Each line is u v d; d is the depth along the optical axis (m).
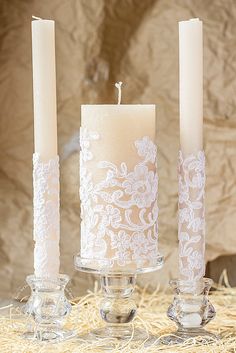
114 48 1.24
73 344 0.86
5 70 1.26
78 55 1.24
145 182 0.85
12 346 0.85
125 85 1.24
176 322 0.87
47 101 0.87
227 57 1.22
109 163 0.85
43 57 0.87
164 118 1.23
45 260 0.87
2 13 1.25
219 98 1.22
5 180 1.25
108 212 0.85
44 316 0.87
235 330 0.94
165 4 1.23
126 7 1.24
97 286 1.21
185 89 0.86
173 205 1.23
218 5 1.22
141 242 0.85
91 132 0.85
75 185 1.24
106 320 0.89
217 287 1.20
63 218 1.23
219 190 1.21
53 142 0.88
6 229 1.24
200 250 0.86
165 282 1.21
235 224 1.21
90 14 1.24
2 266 1.23
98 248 0.85
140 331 0.91
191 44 0.85
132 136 0.85
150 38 1.24
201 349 0.83
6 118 1.26
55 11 1.24
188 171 0.86
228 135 1.21
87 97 1.25
